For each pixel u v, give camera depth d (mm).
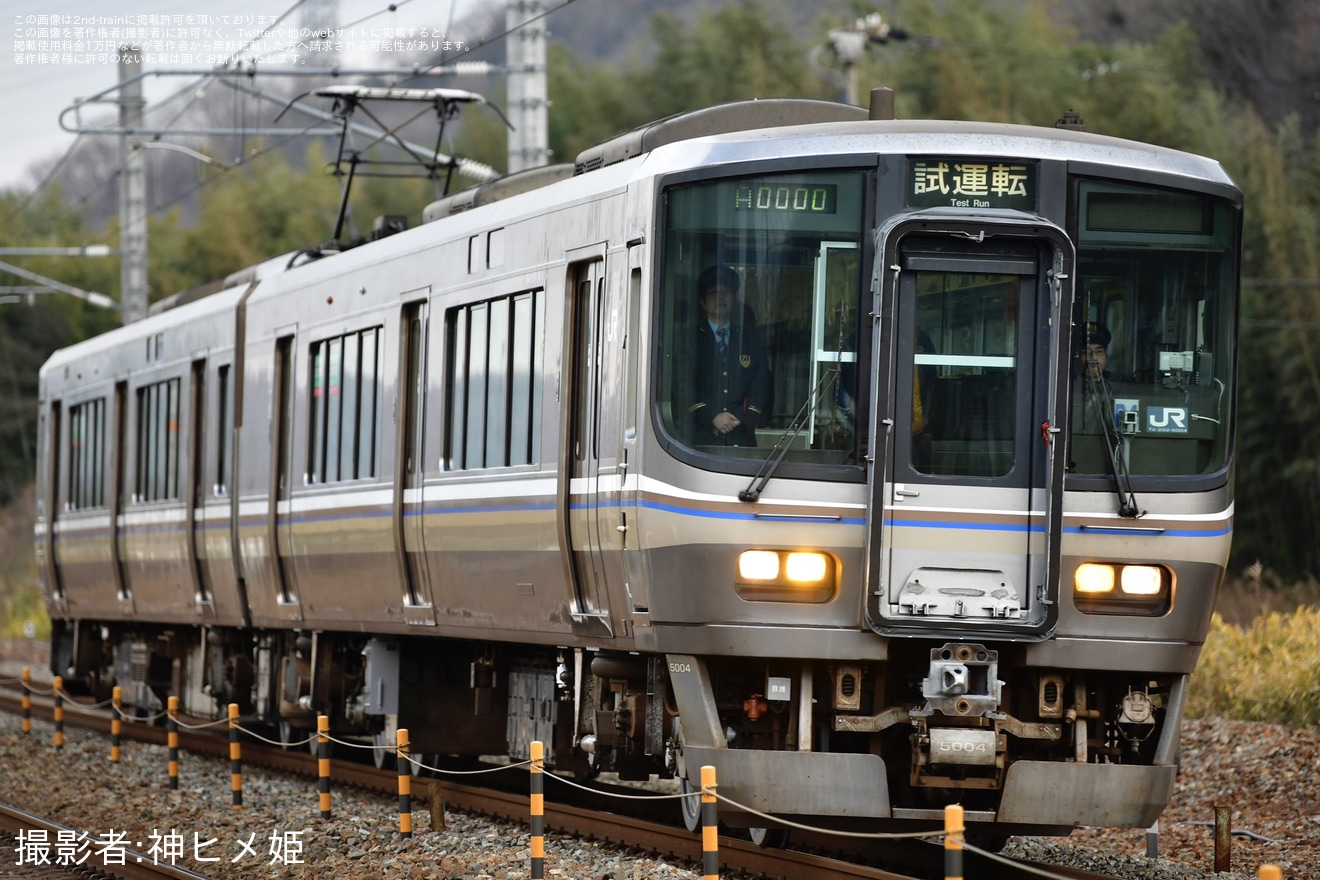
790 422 35906
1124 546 35969
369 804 53312
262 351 62125
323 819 49719
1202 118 124125
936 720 35781
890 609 35188
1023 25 141125
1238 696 63469
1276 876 20891
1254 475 113688
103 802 55656
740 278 36219
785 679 36531
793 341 36000
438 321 48625
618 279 38594
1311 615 70625
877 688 36531
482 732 54438
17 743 73500
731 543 35594
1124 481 35875
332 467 55781
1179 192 36750
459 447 47375
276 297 61250
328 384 56469
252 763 67312
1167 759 36906
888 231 35094
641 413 36688
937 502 35344
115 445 78688
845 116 42812
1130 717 36812
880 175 36000
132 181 118188
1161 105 124312
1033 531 35531
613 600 39125
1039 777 35938
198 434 68688
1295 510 112812
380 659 54312
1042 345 35562
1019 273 35594
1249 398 113875
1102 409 36125
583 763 47750
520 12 75438
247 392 63375
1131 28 154875
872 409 35062
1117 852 45375
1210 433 36656
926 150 36094
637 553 37188
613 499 38344
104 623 87250
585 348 41031
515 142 75625
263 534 61156
